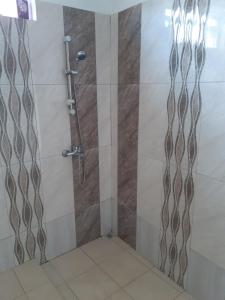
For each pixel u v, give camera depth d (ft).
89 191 6.84
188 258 5.33
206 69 4.20
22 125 5.34
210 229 4.75
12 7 5.03
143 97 5.52
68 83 5.69
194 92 4.47
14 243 5.89
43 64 5.33
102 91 6.35
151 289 5.62
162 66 4.94
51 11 5.20
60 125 5.87
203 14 4.07
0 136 5.12
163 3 4.66
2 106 5.02
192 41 4.32
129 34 5.54
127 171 6.49
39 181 5.87
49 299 5.28
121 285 5.73
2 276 5.80
